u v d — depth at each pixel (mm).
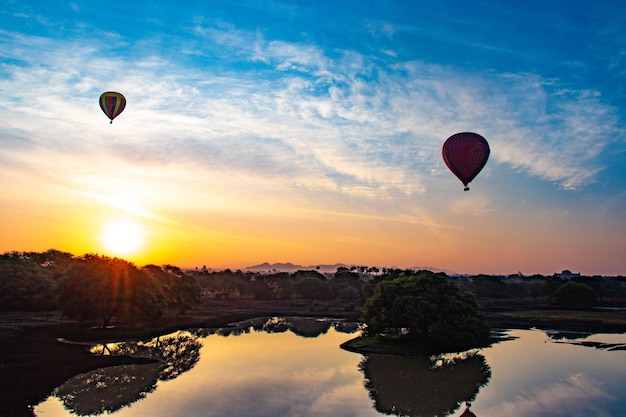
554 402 32469
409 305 52844
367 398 32906
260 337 65312
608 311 100812
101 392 33344
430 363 45938
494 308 108625
